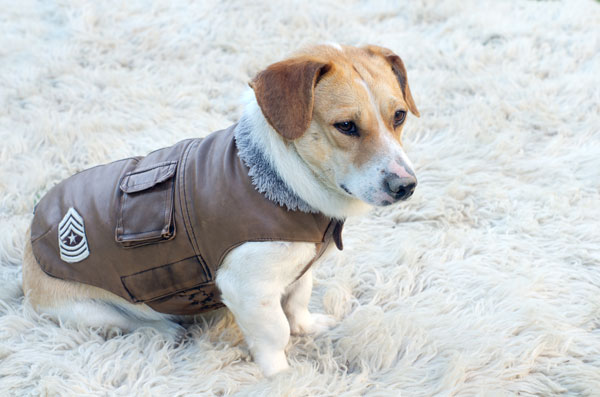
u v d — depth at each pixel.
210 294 1.25
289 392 1.20
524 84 1.85
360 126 1.14
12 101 1.79
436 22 2.19
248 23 2.12
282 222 1.17
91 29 2.06
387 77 1.19
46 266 1.27
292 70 1.14
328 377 1.24
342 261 1.43
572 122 1.70
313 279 1.41
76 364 1.24
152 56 2.00
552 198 1.52
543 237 1.46
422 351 1.27
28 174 1.57
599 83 1.80
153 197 1.20
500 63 1.96
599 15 2.12
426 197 1.54
